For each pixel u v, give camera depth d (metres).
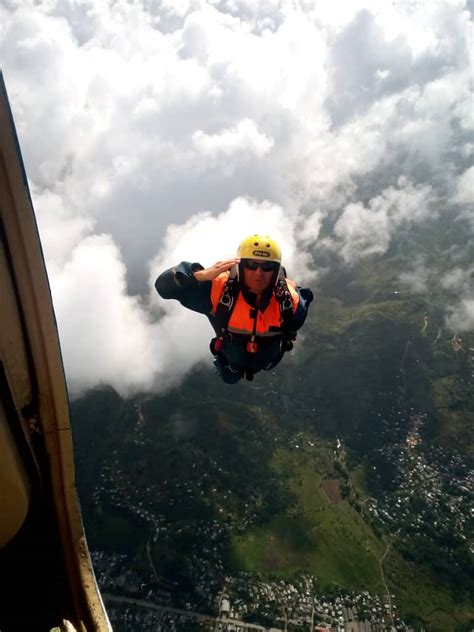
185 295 5.22
